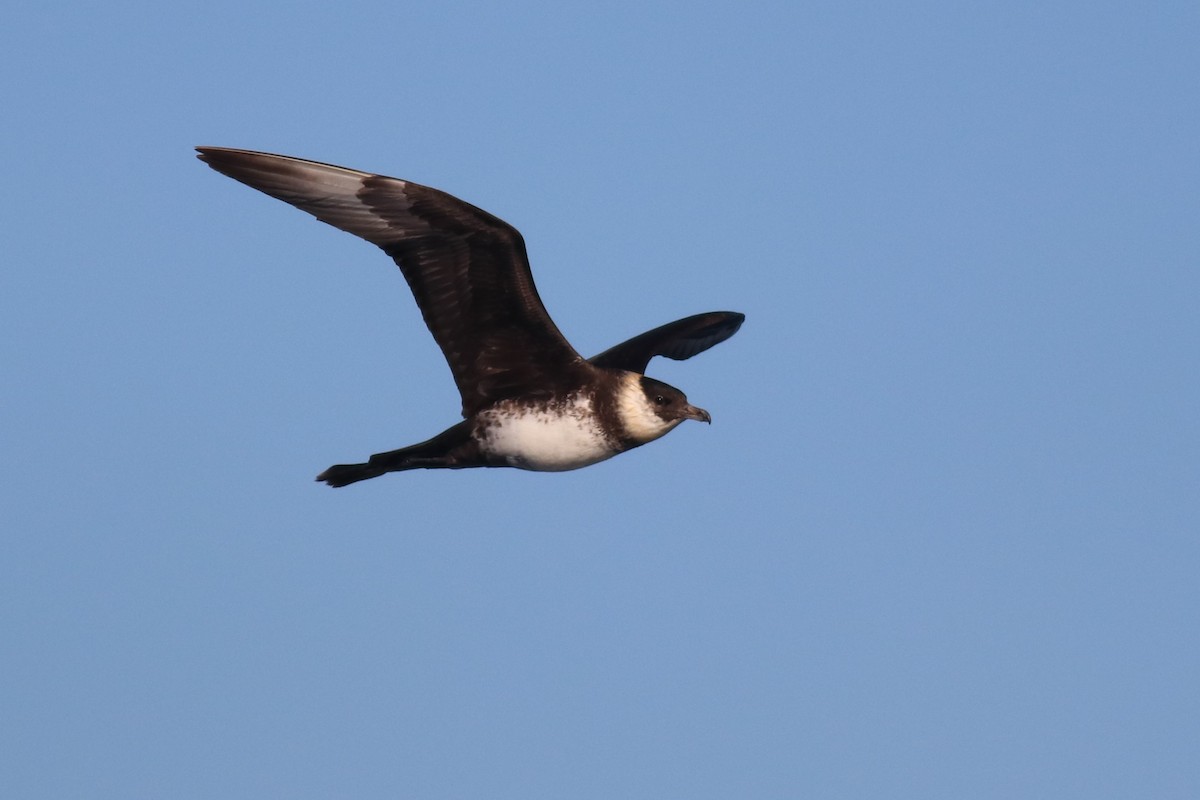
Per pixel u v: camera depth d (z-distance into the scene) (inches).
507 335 576.7
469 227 550.9
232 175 545.6
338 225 558.9
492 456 592.7
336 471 600.4
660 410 590.9
